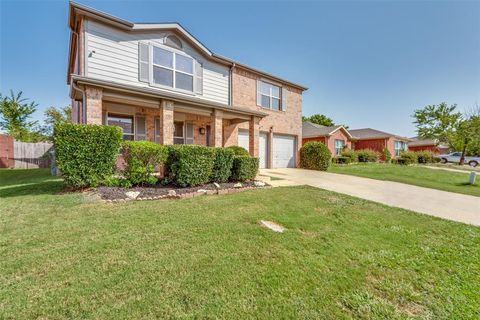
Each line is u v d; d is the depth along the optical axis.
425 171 15.62
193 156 6.76
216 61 12.37
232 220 4.27
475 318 2.07
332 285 2.45
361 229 4.18
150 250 2.97
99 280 2.30
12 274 2.36
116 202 5.10
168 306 1.99
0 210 4.35
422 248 3.51
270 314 1.98
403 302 2.26
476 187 10.43
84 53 8.33
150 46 9.99
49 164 15.77
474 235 4.19
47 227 3.59
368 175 12.84
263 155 14.74
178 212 4.58
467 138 24.55
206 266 2.66
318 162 14.80
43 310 1.88
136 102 8.70
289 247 3.28
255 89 14.07
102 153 6.01
